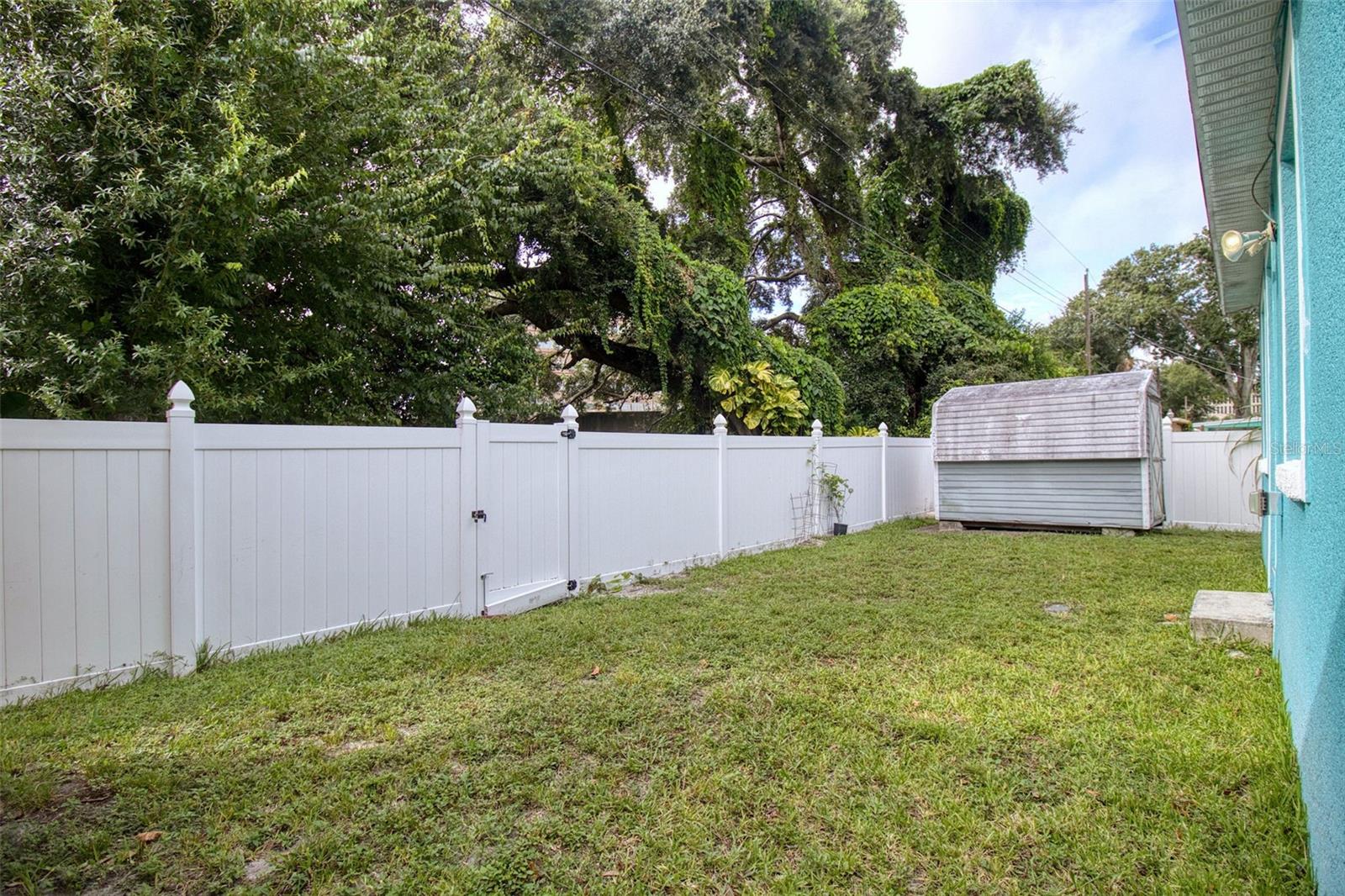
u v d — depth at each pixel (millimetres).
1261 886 1824
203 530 3768
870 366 15586
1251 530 9695
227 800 2297
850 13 14719
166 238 4277
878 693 3303
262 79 4734
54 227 3818
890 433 15445
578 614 5059
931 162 17734
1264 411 5723
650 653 4004
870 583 6098
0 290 3721
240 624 3930
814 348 15883
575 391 16594
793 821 2211
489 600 5262
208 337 4148
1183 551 7699
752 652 4012
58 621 3240
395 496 4738
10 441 3104
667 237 13055
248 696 3236
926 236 18672
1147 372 9680
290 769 2508
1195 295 30188
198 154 4234
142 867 1930
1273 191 3697
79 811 2219
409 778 2465
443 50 7352
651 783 2453
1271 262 4363
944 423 10930
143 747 2684
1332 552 1780
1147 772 2459
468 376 7527
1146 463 9156
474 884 1894
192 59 4457
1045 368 16891
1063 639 4199
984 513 10531
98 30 3684
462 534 5125
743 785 2428
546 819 2227
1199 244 29781
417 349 7164
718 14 11719
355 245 5453
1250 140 3549
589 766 2590
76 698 3152
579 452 6105
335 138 5379
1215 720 2871
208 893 1852
